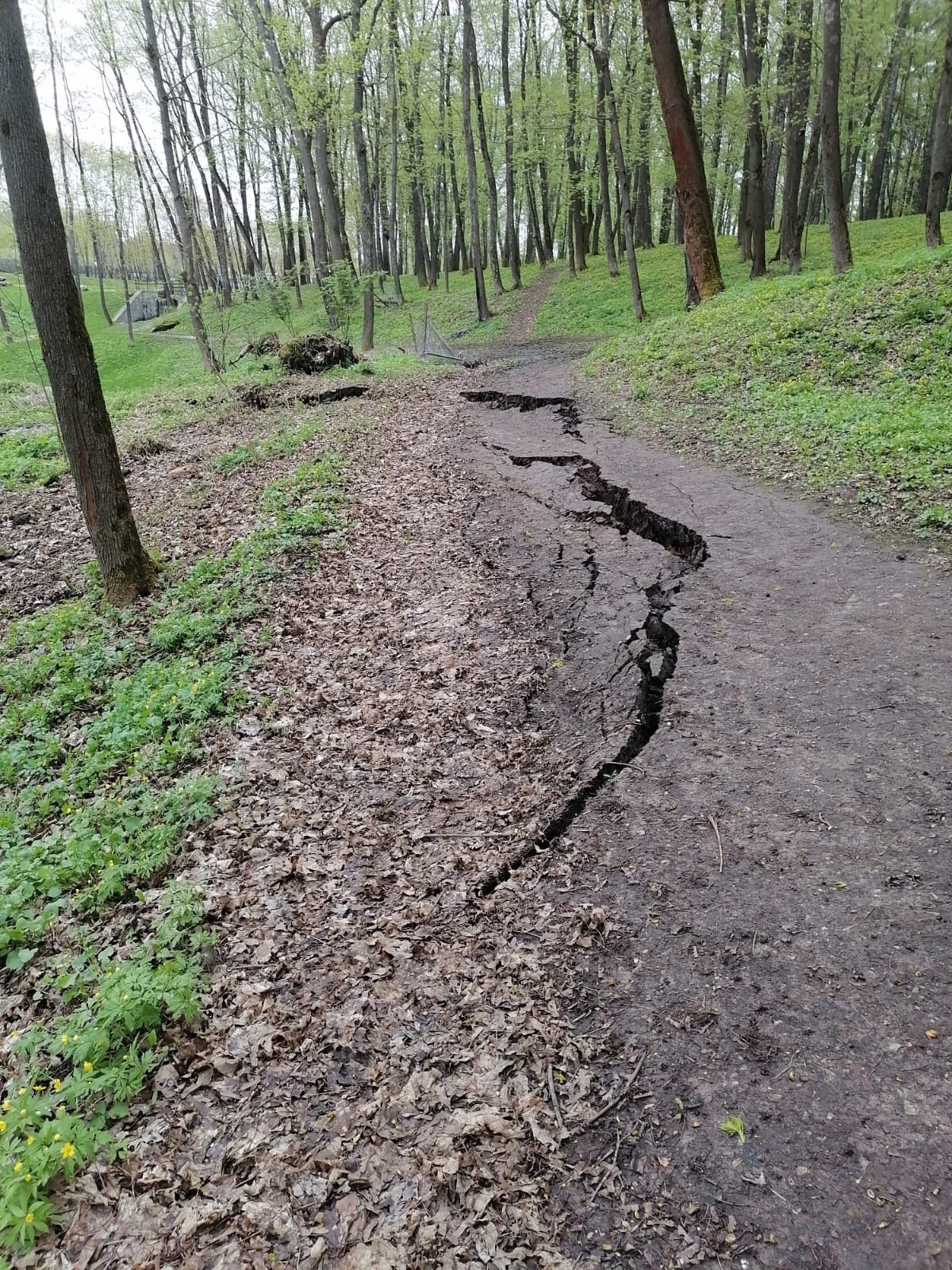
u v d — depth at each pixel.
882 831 3.93
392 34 23.55
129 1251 2.58
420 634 7.00
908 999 3.10
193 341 32.91
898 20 24.22
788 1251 2.38
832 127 14.75
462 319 30.95
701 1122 2.80
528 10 30.77
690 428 11.34
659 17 16.58
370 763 5.33
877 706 4.85
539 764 5.06
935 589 6.09
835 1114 2.75
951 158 33.06
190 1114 3.05
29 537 10.49
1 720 6.38
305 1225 2.62
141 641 7.35
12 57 6.55
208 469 12.70
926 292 12.05
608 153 29.41
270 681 6.47
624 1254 2.44
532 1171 2.72
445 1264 2.46
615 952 3.58
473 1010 3.39
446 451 12.42
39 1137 2.78
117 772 5.50
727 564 7.16
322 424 14.81
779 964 3.36
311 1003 3.51
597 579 7.43
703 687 5.39
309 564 8.59
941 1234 2.35
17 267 42.62
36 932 4.04
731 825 4.17
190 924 3.97
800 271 21.67
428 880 4.20
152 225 44.38
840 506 7.95
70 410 7.67
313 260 30.95
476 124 32.66
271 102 26.05
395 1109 2.99
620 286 28.64
